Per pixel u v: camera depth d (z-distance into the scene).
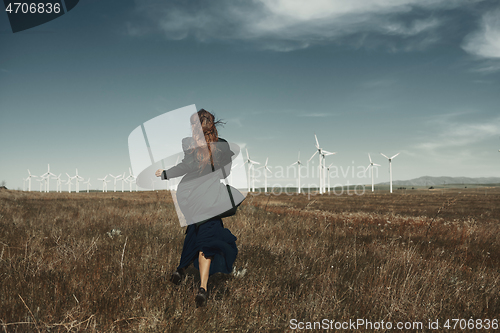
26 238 6.27
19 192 44.88
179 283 3.85
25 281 3.73
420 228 13.36
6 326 2.65
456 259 6.84
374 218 17.44
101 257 4.97
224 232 3.90
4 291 3.42
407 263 5.65
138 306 3.25
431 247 8.35
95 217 10.84
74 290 3.50
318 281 4.46
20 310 3.01
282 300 3.69
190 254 3.68
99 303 3.24
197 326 2.97
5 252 5.24
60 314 3.03
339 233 10.16
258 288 3.91
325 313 3.37
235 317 3.19
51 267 4.32
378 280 4.56
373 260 6.05
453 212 31.81
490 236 10.98
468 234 10.89
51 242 6.20
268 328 3.06
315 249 6.53
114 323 2.96
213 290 3.85
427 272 5.00
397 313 3.60
